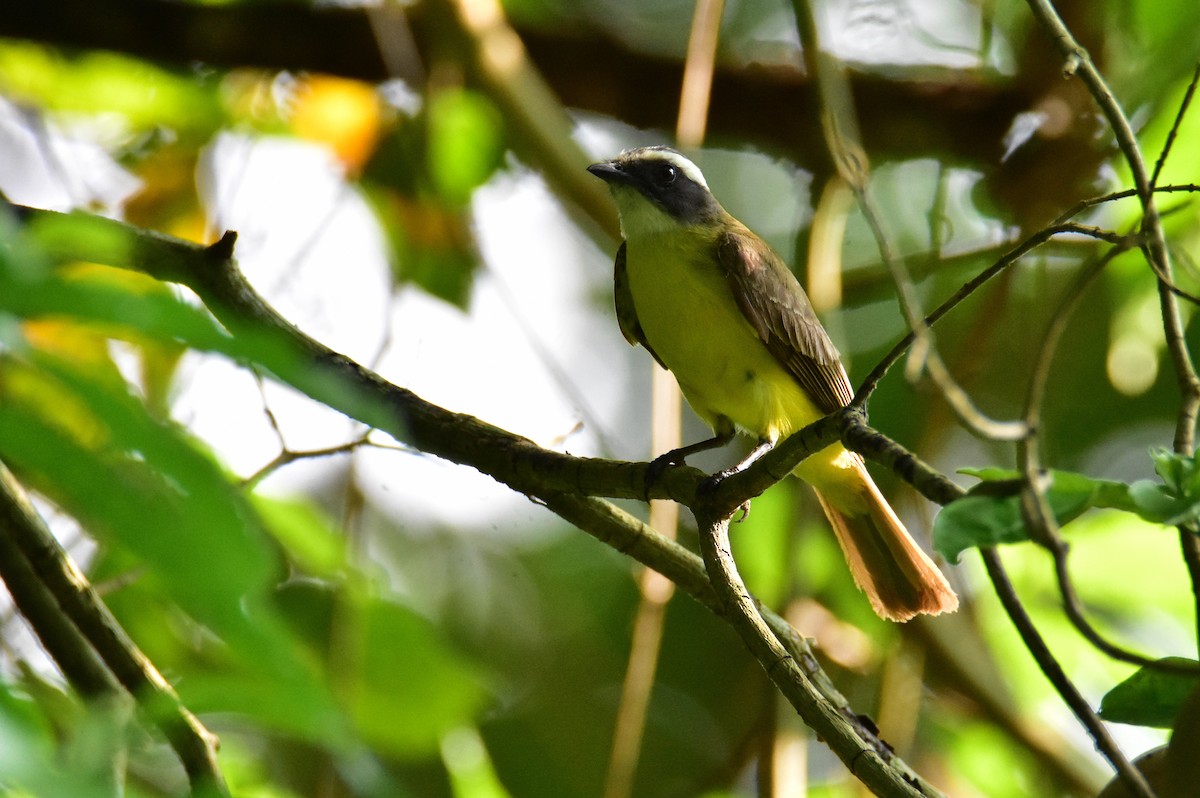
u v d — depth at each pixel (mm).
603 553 15398
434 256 12375
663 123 13461
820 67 10625
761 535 11023
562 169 11867
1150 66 11266
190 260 7512
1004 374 14320
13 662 7777
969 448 15227
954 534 4848
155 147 12367
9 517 6832
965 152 13219
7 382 4148
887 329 14414
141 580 7898
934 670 11281
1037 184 12688
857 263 14156
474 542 14781
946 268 13352
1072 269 13055
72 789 3311
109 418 3387
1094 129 12398
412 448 8055
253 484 8094
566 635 15156
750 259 10531
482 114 11852
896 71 13359
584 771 14641
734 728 14055
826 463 10312
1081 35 12305
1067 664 10250
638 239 10891
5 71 11820
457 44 11406
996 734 11172
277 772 10625
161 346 3729
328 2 12227
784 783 9836
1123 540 10047
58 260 4902
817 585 11477
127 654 6801
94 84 12055
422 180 12539
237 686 4066
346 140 12219
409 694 8508
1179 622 9992
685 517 13375
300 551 8422
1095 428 14758
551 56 13203
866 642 11367
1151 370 11320
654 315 10742
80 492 3469
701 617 15258
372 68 12297
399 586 13875
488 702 10000
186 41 11883
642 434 15938
